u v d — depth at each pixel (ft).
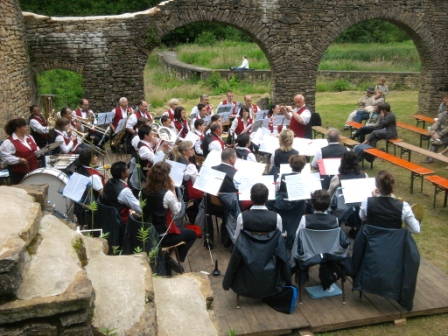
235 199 19.20
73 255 7.89
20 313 6.56
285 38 48.39
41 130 31.50
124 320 7.47
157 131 27.66
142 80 45.93
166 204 16.42
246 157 23.97
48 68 43.80
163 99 68.95
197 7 45.60
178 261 17.01
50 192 19.84
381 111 35.12
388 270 15.35
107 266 8.73
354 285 16.05
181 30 130.41
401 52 98.17
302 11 47.96
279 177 20.25
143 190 16.58
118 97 45.83
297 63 49.34
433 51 51.78
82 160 19.71
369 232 15.76
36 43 42.93
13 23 37.17
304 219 16.11
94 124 36.29
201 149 28.25
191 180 21.93
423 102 54.54
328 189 20.51
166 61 101.04
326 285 16.97
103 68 44.91
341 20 48.91
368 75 81.10
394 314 15.89
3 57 32.78
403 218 15.78
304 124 32.07
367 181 18.04
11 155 24.11
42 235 8.16
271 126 33.01
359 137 39.09
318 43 49.11
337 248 16.03
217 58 96.37
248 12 46.91
